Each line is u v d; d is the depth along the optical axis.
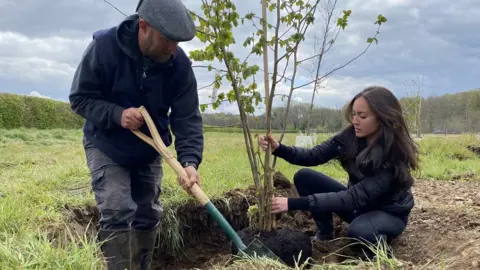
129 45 2.81
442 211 4.37
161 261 4.34
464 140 12.62
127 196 3.02
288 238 3.33
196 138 3.22
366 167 3.36
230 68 3.42
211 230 4.75
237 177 5.83
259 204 3.49
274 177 4.96
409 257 3.54
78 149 10.98
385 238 3.37
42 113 19.44
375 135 3.36
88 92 2.91
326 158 3.76
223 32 3.26
